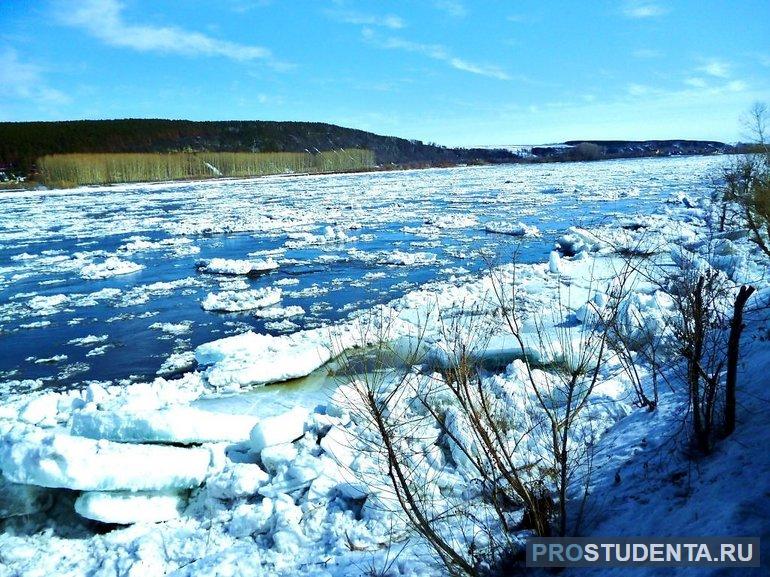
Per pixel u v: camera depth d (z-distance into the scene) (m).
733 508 3.46
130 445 6.16
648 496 4.39
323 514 5.62
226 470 6.49
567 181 53.09
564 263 16.78
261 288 17.22
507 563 4.13
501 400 6.91
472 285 14.70
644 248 16.94
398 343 10.68
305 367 9.92
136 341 13.03
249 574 4.85
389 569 4.41
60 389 10.47
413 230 27.55
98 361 11.88
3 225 34.91
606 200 35.81
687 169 62.44
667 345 7.21
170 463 6.10
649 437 5.38
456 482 5.71
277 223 31.98
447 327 9.58
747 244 14.87
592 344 8.05
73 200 52.19
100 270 20.81
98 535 5.79
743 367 5.87
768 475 3.73
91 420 6.75
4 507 5.83
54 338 13.48
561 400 7.04
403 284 17.11
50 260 23.47
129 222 35.06
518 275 15.81
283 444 6.77
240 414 8.52
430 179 68.69
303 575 4.70
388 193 49.84
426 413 6.69
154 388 9.56
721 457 4.35
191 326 14.04
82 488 5.73
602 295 11.51
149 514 5.98
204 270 20.64
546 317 11.47
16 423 8.32
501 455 5.44
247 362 10.16
